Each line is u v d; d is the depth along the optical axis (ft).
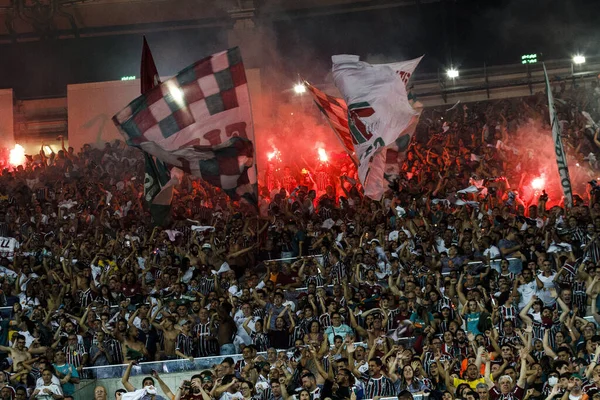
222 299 65.87
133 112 62.90
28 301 71.77
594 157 98.32
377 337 60.59
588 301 64.13
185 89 62.90
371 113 65.57
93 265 75.72
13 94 128.98
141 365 63.16
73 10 134.41
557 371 53.62
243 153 61.57
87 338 65.82
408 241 72.08
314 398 56.70
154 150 60.75
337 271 72.02
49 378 59.06
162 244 79.10
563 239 69.36
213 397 57.21
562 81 122.62
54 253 80.38
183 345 65.00
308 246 78.64
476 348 56.70
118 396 57.62
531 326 58.03
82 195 95.61
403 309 63.16
